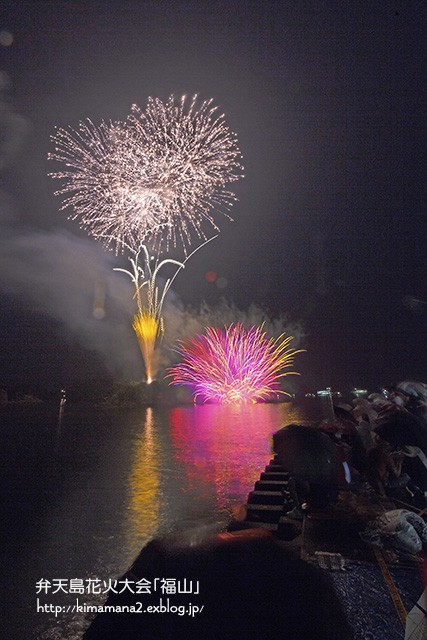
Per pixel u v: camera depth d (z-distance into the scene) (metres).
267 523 4.01
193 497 6.63
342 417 5.32
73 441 12.83
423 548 3.10
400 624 2.19
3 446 11.98
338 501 4.03
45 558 4.51
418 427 4.28
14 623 3.32
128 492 7.09
